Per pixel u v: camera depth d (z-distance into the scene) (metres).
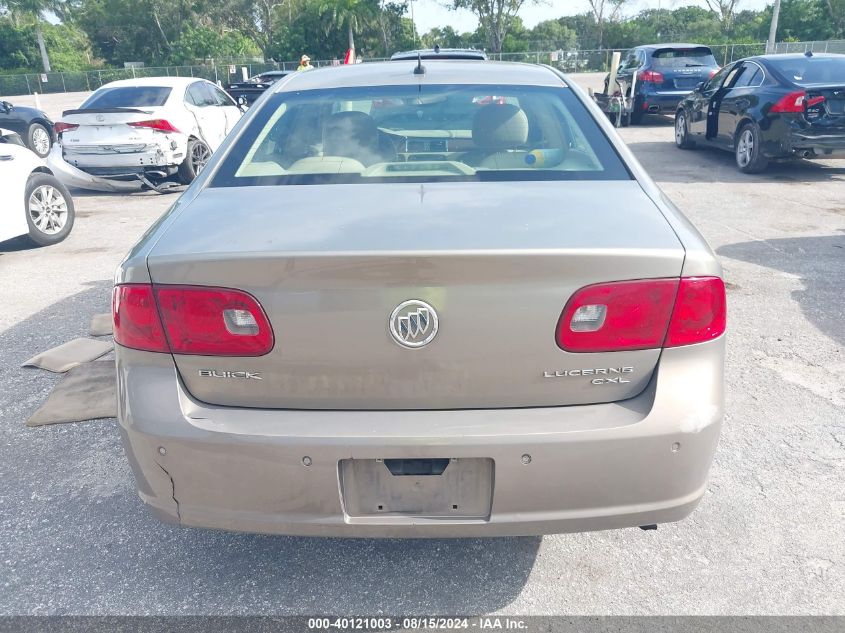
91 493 2.96
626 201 2.22
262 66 56.94
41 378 4.04
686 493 1.99
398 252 1.81
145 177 9.73
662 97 15.60
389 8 59.25
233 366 1.94
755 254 6.10
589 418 1.90
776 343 4.31
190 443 1.93
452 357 1.88
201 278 1.90
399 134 2.74
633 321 1.89
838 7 53.12
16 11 66.38
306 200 2.26
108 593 2.39
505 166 2.53
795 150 9.16
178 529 2.72
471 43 65.44
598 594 2.35
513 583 2.41
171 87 10.41
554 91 2.98
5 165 6.49
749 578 2.41
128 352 2.01
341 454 1.88
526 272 1.83
